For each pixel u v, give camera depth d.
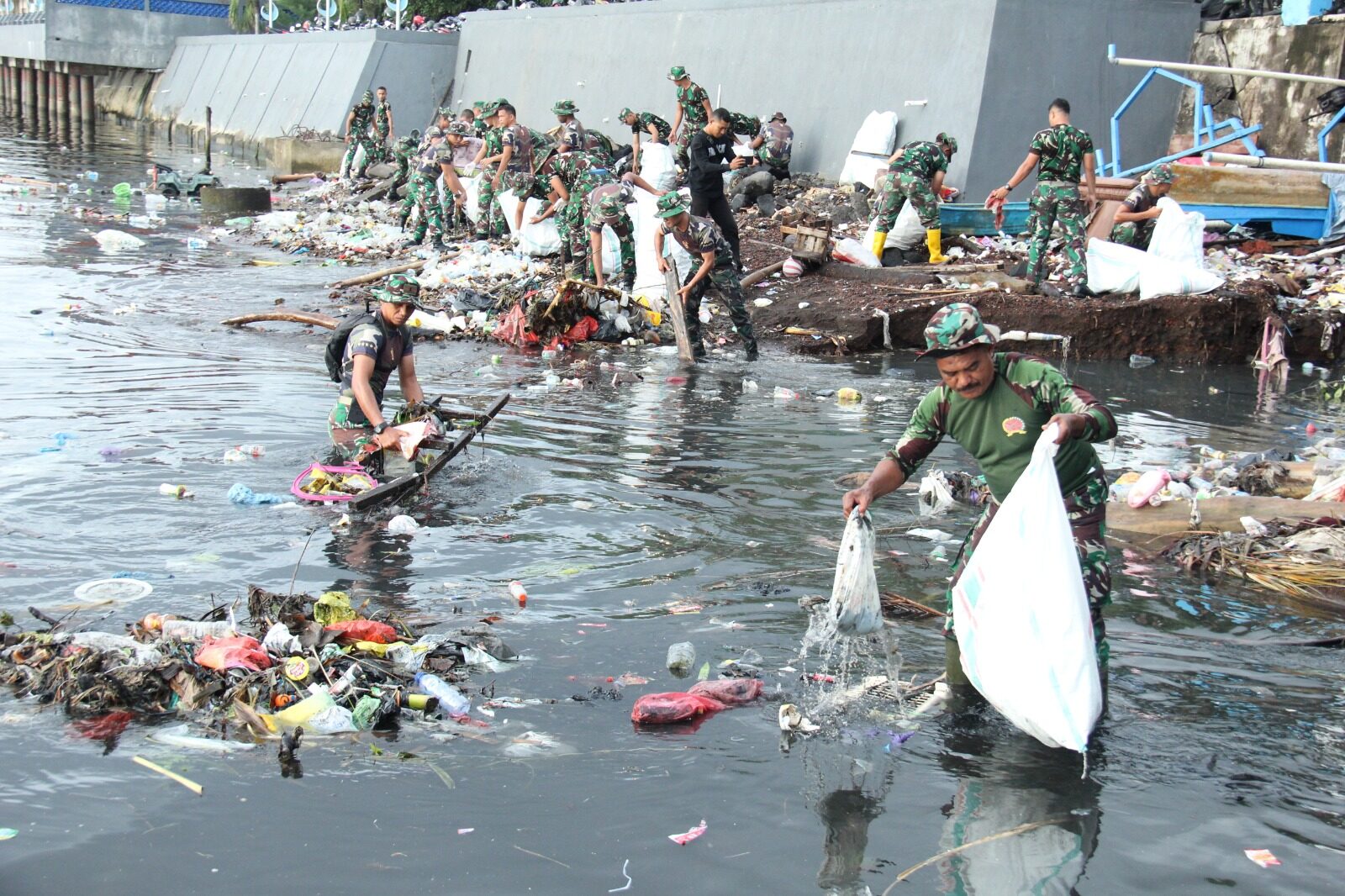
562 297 11.74
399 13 34.53
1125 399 10.18
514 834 3.50
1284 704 4.46
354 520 6.20
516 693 4.40
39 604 4.95
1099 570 4.25
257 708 4.21
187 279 14.66
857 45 18.89
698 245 10.94
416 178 17.78
